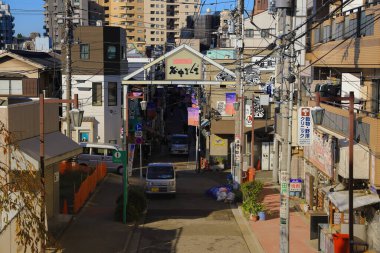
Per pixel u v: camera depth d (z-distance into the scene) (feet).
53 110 67.41
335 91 70.49
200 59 107.24
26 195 39.37
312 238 59.57
